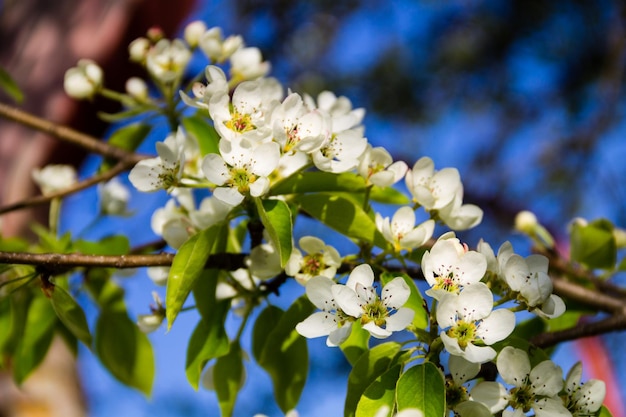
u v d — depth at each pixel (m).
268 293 0.70
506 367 0.62
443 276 0.63
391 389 0.61
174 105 0.81
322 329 0.62
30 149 1.13
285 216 0.64
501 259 0.64
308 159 0.66
